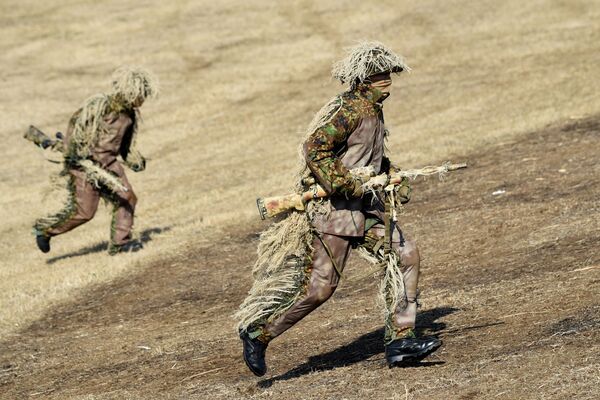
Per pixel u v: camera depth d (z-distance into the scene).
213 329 30.23
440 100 71.69
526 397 18.58
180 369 26.38
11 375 29.33
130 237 43.56
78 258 44.66
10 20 112.75
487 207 39.62
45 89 91.44
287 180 55.31
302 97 81.81
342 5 108.38
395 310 21.73
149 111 83.12
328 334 26.75
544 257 30.30
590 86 66.44
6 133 80.44
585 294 25.09
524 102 65.38
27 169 71.00
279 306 21.67
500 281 28.52
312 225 21.30
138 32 106.62
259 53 96.94
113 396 24.98
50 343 32.22
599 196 37.09
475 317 25.28
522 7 99.56
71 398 25.73
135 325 32.72
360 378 21.67
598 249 29.45
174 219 50.56
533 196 40.00
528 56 81.44
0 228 55.44
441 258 33.56
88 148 42.19
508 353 21.50
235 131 74.31
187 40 102.88
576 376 19.06
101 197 43.38
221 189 56.84
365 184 20.95
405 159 53.53
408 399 19.61
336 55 93.19
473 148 53.53
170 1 116.69
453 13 100.75
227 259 39.91
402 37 95.50
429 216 40.34
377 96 21.23
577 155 46.22
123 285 38.19
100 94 42.41
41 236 43.31
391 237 21.44
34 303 37.38
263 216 21.64
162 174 64.19
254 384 23.12
